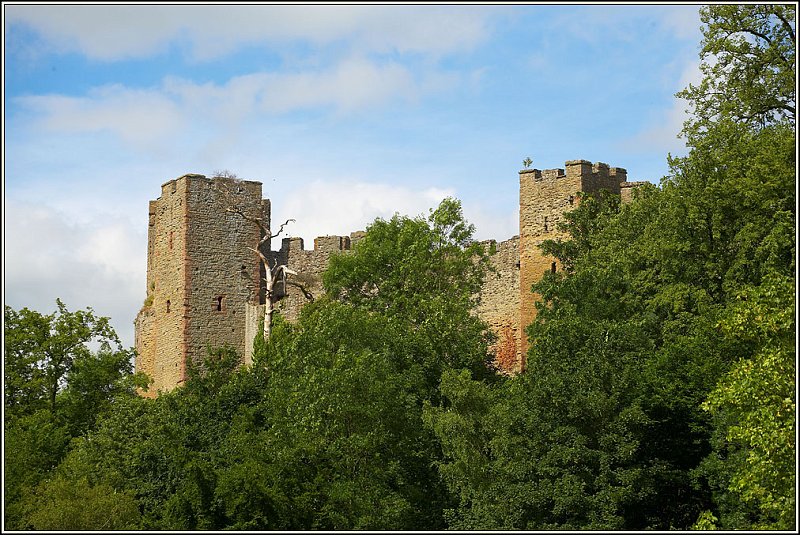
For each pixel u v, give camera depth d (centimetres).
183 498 6234
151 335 10688
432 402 7281
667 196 7300
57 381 8962
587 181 8938
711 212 6931
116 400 8631
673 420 6338
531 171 9169
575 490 5762
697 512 6097
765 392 5234
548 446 6009
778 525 5169
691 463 6297
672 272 6994
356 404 6512
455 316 8012
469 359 7756
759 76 7331
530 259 9100
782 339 5469
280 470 6256
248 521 6066
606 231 7856
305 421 6419
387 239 9106
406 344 7512
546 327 6519
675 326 6800
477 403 6544
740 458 5731
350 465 6378
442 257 8844
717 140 7144
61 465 7606
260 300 10600
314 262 10769
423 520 6359
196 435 7362
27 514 6706
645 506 5988
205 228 10469
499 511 5878
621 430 5944
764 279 5784
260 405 7400
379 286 8900
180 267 10388
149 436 7488
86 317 9169
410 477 6550
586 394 6053
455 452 6341
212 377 8450
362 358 6694
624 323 6562
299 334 7738
